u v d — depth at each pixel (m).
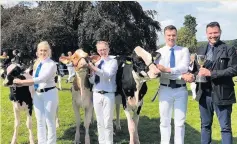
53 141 5.67
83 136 7.32
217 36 5.04
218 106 5.12
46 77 5.39
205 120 5.32
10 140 7.00
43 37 29.73
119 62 6.32
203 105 5.29
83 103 6.48
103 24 28.77
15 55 6.69
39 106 5.62
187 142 7.00
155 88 15.13
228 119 5.14
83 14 30.06
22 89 6.38
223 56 4.96
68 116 9.12
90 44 30.19
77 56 6.11
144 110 9.98
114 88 5.94
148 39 33.78
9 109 9.85
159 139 7.20
